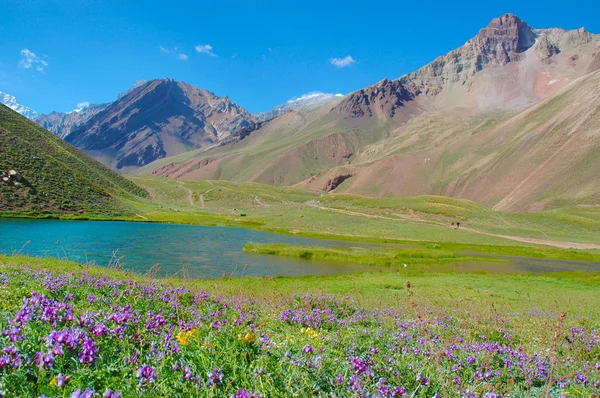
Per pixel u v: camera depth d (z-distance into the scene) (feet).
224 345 22.07
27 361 15.29
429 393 20.81
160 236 219.20
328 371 21.06
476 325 45.37
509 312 65.82
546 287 121.60
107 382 15.43
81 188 332.19
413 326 39.70
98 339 19.48
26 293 30.53
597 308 79.20
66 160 390.63
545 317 59.47
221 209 547.08
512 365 27.94
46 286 33.83
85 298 32.73
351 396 18.12
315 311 42.65
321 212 392.68
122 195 409.69
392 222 366.63
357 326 39.32
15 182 272.31
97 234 201.46
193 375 17.13
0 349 15.60
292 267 155.12
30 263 65.16
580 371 28.07
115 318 22.90
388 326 40.04
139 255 152.56
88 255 141.18
